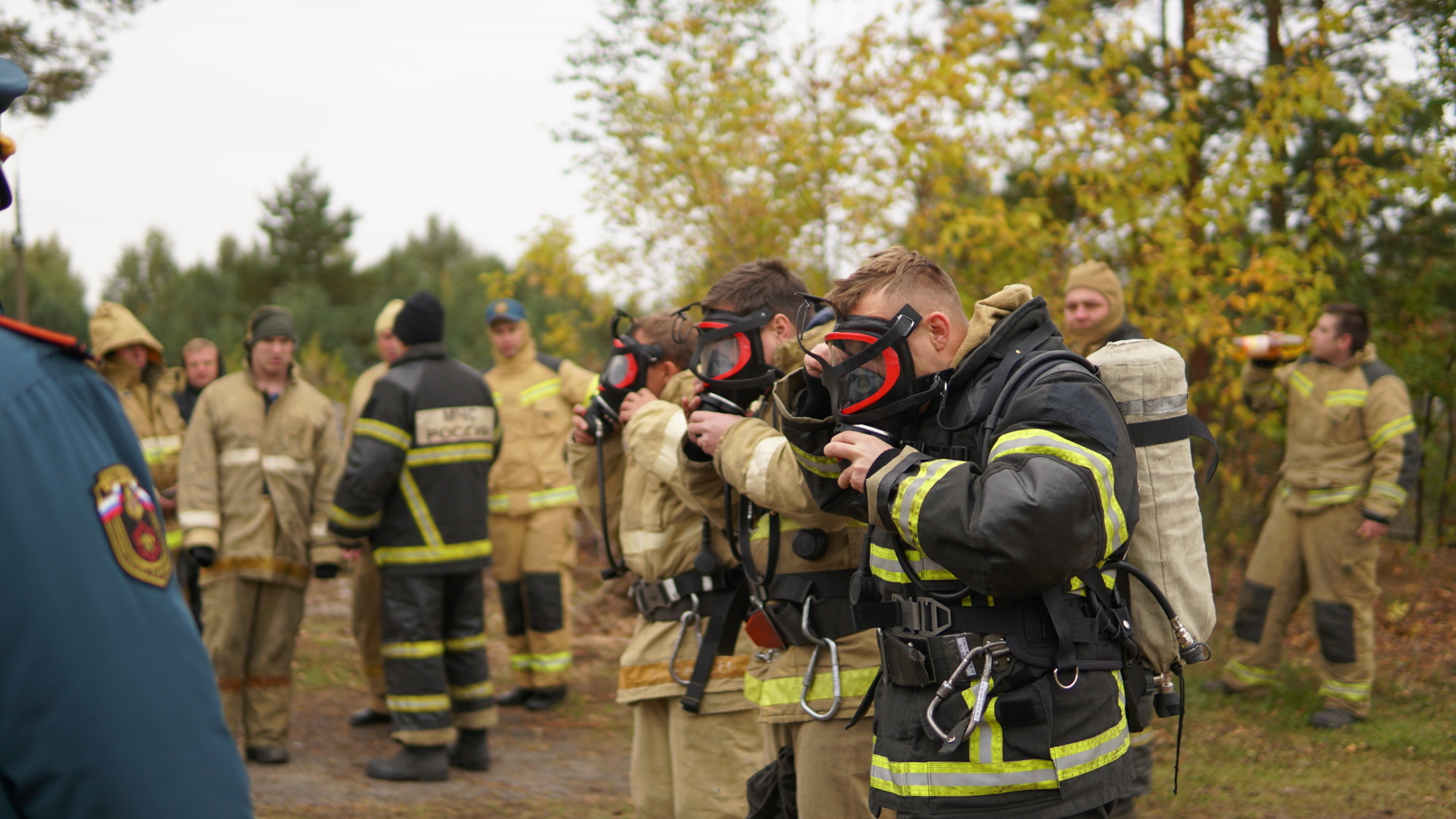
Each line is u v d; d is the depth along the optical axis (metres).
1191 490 2.30
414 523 4.88
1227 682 5.69
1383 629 6.43
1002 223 6.88
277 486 5.15
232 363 18.61
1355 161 6.74
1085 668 1.98
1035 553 1.79
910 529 1.93
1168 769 4.71
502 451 6.29
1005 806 1.94
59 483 1.08
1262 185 6.67
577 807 4.62
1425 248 7.67
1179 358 2.33
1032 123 7.41
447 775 5.00
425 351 4.96
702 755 3.15
